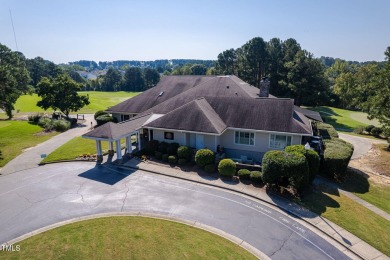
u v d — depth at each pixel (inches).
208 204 743.7
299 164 760.3
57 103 1900.8
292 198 773.3
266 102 1144.8
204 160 951.6
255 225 655.1
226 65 3693.4
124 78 6284.5
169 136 1135.6
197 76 1721.2
